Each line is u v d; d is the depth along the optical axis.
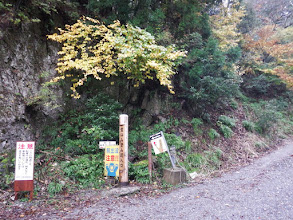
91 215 3.47
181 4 7.59
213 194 4.41
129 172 5.25
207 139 7.79
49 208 3.71
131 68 4.97
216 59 7.45
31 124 5.53
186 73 8.28
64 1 5.98
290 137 10.84
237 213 3.51
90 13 6.75
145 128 7.26
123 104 7.16
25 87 5.40
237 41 12.52
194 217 3.40
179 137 7.11
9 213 3.47
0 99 4.86
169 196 4.38
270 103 11.55
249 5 15.84
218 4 10.70
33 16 5.68
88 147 5.61
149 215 3.49
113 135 5.76
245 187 4.77
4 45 5.04
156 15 6.64
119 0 6.21
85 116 6.08
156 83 7.84
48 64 6.00
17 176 3.95
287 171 5.95
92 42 6.54
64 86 6.30
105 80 6.88
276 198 4.09
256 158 7.61
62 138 5.75
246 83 13.31
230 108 10.66
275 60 13.61
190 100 8.35
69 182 4.64
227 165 6.83
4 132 4.79
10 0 5.12
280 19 17.56
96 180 4.88
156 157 6.01
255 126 9.95
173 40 7.66
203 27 8.70
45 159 5.05
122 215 3.48
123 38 4.60
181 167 5.56
